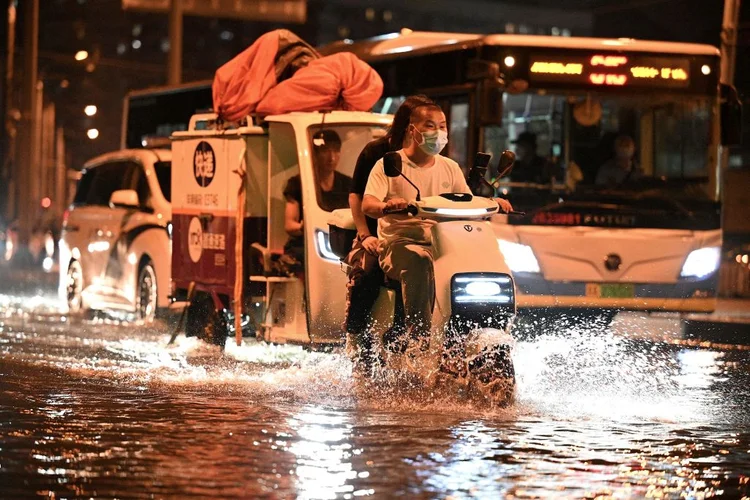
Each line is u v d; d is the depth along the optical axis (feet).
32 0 205.26
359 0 450.71
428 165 47.57
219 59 456.04
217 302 65.87
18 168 205.98
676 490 33.73
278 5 159.22
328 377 55.21
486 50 79.97
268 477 34.12
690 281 81.41
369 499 31.63
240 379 54.60
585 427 43.57
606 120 81.20
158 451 37.73
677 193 81.71
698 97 82.58
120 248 87.66
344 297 59.21
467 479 34.22
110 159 93.09
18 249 203.82
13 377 55.57
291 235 61.21
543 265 78.95
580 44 81.00
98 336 77.46
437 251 44.93
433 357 45.68
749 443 41.24
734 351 77.00
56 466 35.47
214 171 65.36
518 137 79.77
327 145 61.31
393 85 86.89
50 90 380.58
